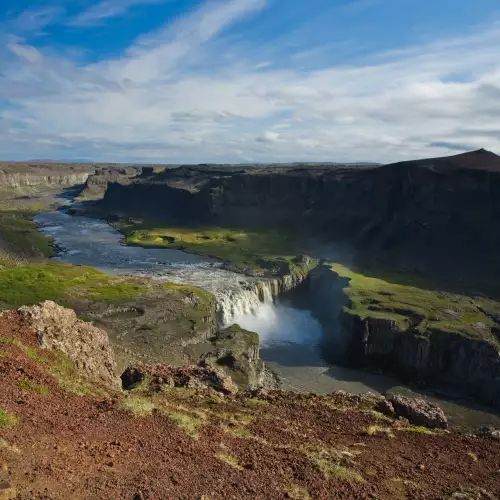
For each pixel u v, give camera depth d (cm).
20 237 13438
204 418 2636
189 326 7269
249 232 17200
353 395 3375
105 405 2464
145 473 1789
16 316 3108
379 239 14512
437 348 7106
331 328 8875
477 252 12100
